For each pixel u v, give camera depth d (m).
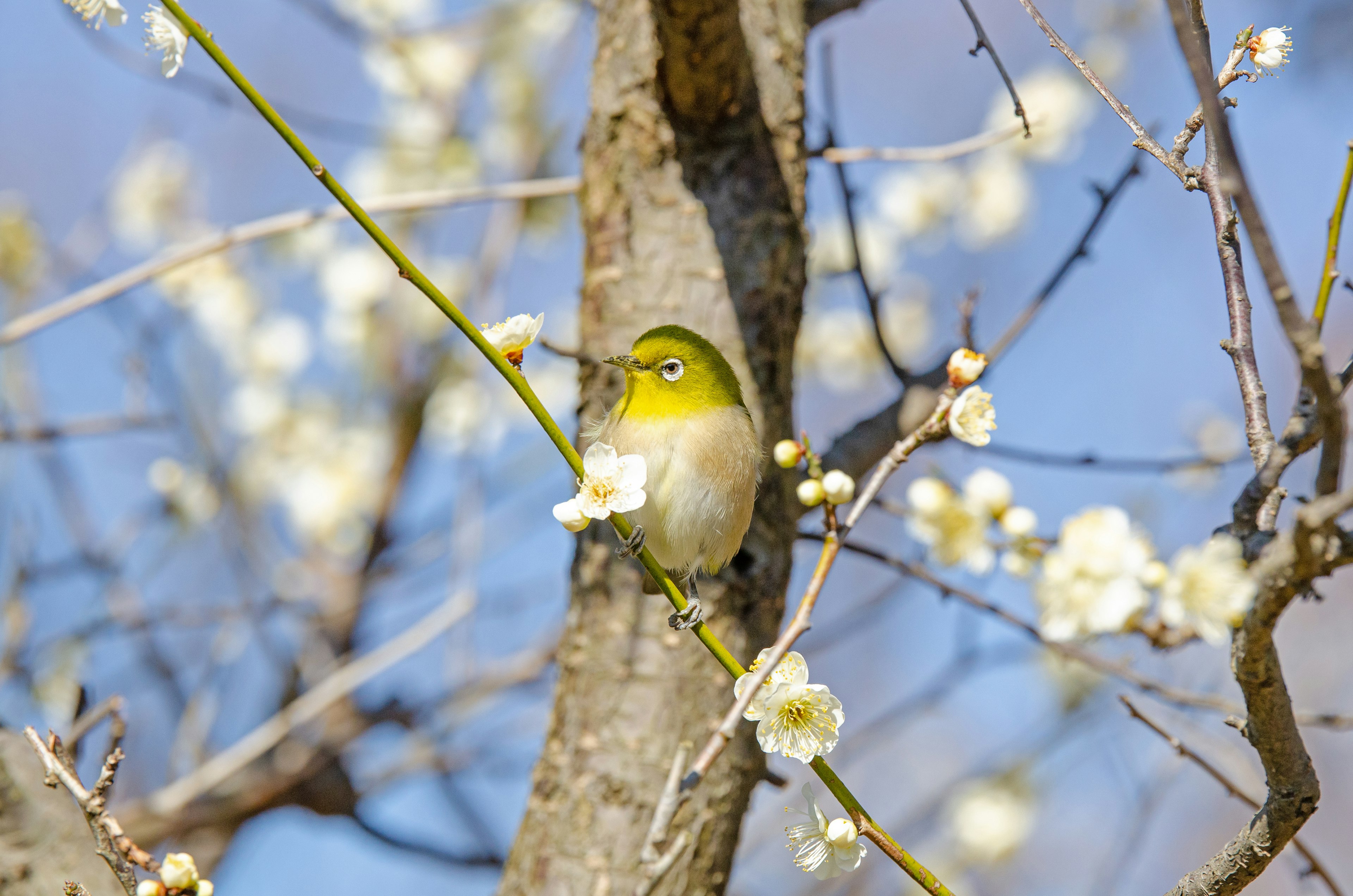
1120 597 4.54
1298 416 4.88
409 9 14.77
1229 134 4.21
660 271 8.43
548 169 14.34
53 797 7.51
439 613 12.27
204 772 11.64
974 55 6.96
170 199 15.05
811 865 5.07
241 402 15.20
